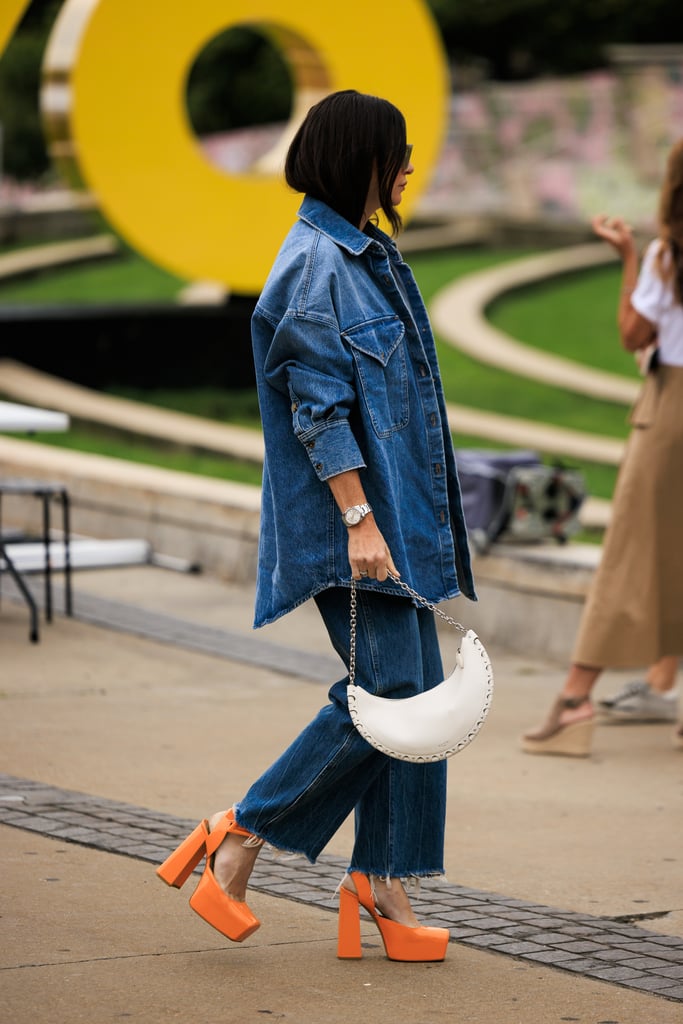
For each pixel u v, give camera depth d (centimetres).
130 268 5019
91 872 759
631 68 5953
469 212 5969
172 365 3016
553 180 6025
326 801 641
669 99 5891
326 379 609
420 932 652
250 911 648
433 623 663
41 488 1398
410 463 639
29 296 4466
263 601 646
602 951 670
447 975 636
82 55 2548
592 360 3581
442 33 6925
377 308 629
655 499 1068
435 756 606
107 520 1786
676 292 1048
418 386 643
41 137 5950
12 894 720
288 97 6588
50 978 612
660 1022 586
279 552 630
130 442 2416
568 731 1077
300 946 668
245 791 932
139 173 2616
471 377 3266
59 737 1055
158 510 1738
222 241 2702
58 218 5881
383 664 627
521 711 1220
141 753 1021
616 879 789
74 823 840
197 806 895
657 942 686
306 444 611
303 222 636
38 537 1414
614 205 5925
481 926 702
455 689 608
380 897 656
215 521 1683
